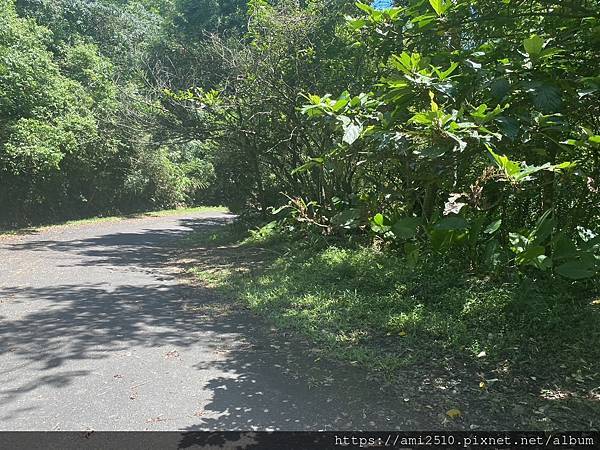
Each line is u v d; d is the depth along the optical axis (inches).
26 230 734.5
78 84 863.1
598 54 171.0
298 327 228.5
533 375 169.2
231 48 541.3
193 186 1248.8
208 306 278.1
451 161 161.6
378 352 193.9
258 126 525.7
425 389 162.2
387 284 280.7
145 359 191.6
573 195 246.1
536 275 239.6
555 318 200.1
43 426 138.7
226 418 143.4
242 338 217.8
